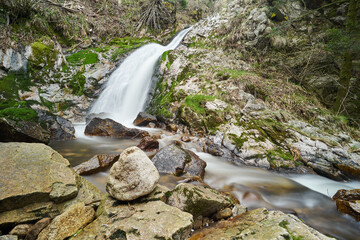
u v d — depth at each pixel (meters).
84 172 3.40
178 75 7.77
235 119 5.43
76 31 10.00
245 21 9.26
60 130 5.37
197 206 2.42
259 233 1.92
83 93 7.77
